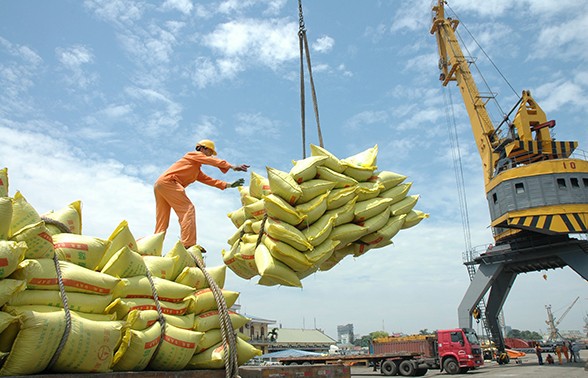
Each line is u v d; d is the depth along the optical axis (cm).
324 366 439
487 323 3125
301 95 732
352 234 509
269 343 5191
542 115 2523
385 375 2280
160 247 448
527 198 2281
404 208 561
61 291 289
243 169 543
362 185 532
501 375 1789
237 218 550
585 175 2259
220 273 458
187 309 397
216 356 390
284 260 470
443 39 3444
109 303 325
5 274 258
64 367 280
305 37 739
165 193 524
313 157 504
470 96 3139
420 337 2425
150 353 340
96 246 331
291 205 479
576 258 2375
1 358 255
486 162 2950
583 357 3441
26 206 304
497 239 2773
